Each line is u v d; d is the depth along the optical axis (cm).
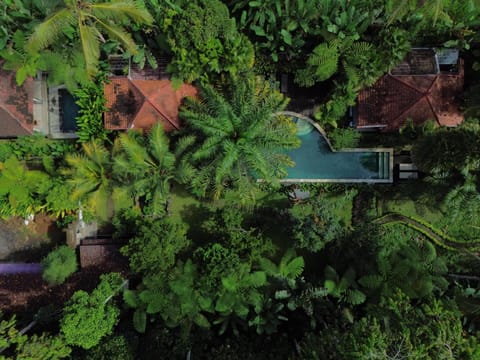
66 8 1277
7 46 1661
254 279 1677
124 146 1573
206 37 1552
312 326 1617
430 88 1655
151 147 1625
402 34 1628
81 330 1496
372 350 1190
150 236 1658
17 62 1669
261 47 1769
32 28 1527
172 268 1727
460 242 1866
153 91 1695
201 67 1656
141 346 1733
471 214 1548
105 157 1686
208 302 1688
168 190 1808
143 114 1738
